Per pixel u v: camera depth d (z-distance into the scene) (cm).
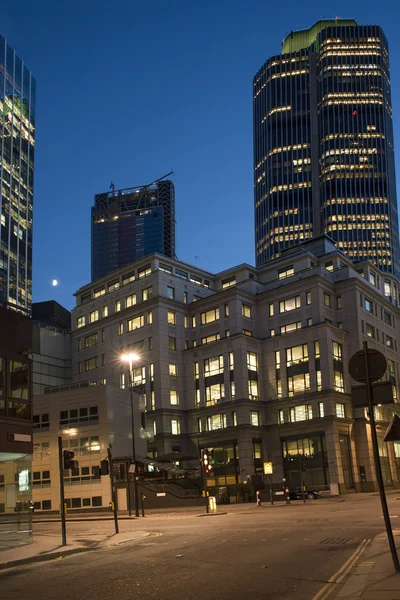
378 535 2158
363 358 1298
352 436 8306
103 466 3347
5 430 2727
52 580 1580
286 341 8706
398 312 10162
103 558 2011
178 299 9669
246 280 9675
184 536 2647
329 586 1284
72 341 10706
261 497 6094
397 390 9638
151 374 9150
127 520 4425
